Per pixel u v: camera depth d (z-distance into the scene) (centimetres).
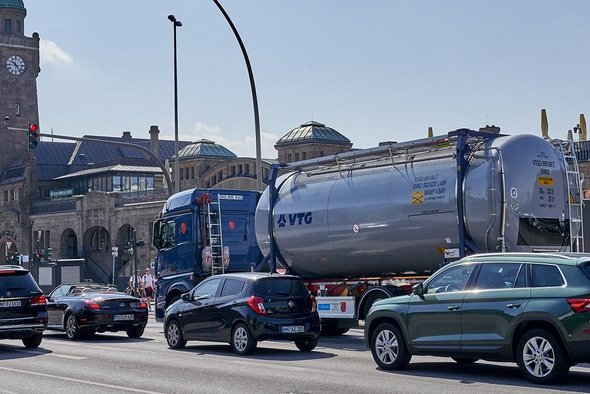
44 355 2036
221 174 8100
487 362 1762
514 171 1975
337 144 7950
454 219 2031
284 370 1664
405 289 2200
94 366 1781
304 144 7881
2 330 2144
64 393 1397
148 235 7562
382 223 2198
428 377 1534
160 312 2886
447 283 1549
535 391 1337
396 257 2203
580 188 2109
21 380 1570
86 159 11100
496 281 1470
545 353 1394
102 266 8300
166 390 1413
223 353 2025
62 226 8656
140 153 11694
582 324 1338
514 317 1418
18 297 2181
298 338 1997
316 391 1381
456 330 1507
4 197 9894
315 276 2502
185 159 9031
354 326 2377
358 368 1688
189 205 2788
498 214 1961
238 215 2859
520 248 1986
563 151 2105
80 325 2500
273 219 2528
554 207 2038
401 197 2155
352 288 2331
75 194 10319
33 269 5781
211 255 2755
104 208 8088
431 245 2098
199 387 1444
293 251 2480
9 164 10900
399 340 1614
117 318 2512
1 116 10906
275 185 2562
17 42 11081
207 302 2064
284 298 1984
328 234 2355
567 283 1375
